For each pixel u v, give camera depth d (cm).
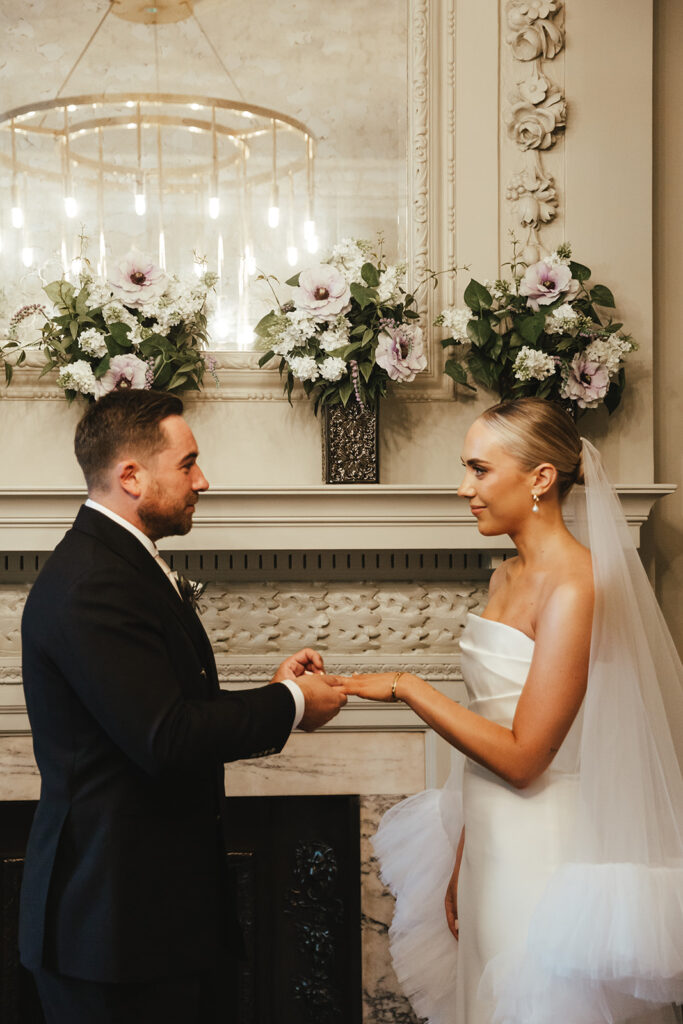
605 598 187
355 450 277
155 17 301
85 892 175
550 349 284
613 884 178
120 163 300
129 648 171
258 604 283
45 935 177
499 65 300
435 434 298
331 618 285
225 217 302
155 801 181
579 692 184
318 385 282
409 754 291
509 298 284
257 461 296
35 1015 293
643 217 301
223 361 295
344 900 296
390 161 304
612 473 301
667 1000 176
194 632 198
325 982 296
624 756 183
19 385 290
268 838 297
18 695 279
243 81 303
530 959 180
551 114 298
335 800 297
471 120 299
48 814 182
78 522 191
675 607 317
